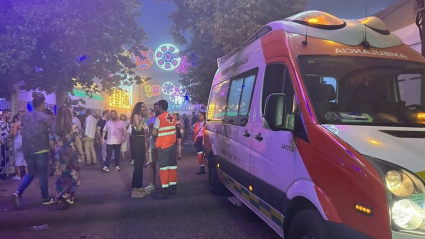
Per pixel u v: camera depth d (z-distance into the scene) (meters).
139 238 4.68
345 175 2.60
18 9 9.70
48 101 19.36
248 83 4.87
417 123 3.27
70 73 12.78
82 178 8.83
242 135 4.79
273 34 4.26
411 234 2.23
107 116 12.34
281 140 3.56
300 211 3.17
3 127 9.02
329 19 4.00
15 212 5.84
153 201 6.52
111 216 5.61
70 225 5.18
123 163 11.56
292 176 3.29
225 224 5.20
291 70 3.55
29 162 6.10
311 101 3.21
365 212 2.41
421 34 6.21
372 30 4.00
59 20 10.03
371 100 3.41
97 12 11.34
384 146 2.62
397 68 3.67
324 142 2.88
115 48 12.88
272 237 4.68
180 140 12.56
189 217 5.55
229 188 5.63
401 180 2.33
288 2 11.94
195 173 9.52
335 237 2.61
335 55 3.64
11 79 11.34
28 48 9.98
